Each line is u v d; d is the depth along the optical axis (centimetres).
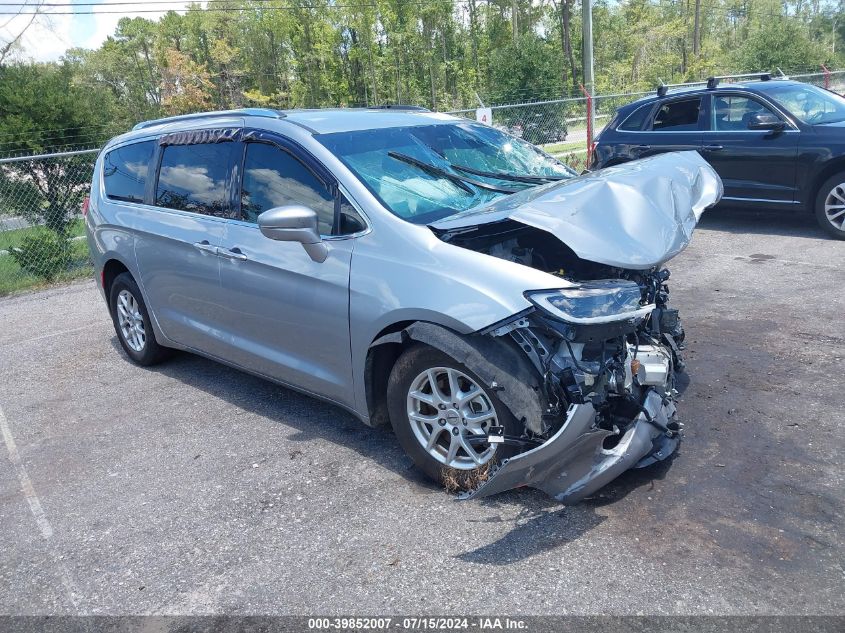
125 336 600
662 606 270
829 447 375
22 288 992
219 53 5138
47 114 1293
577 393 307
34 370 614
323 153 403
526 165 481
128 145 566
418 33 4216
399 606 282
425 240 353
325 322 391
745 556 294
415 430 362
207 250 459
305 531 338
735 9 6338
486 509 342
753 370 479
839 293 626
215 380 553
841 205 805
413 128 461
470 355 321
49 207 1072
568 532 319
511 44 3484
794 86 903
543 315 309
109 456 437
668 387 374
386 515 345
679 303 637
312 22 4375
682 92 943
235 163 454
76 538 351
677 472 361
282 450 423
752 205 877
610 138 999
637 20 5531
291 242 408
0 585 319
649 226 350
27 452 453
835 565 285
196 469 410
